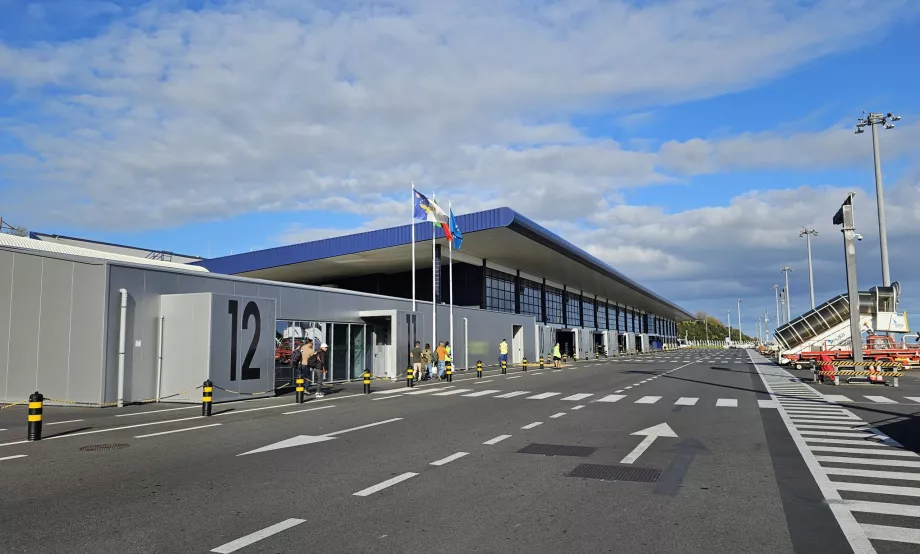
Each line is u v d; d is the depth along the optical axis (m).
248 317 19.95
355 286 56.78
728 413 15.68
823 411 16.17
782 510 6.60
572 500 7.00
